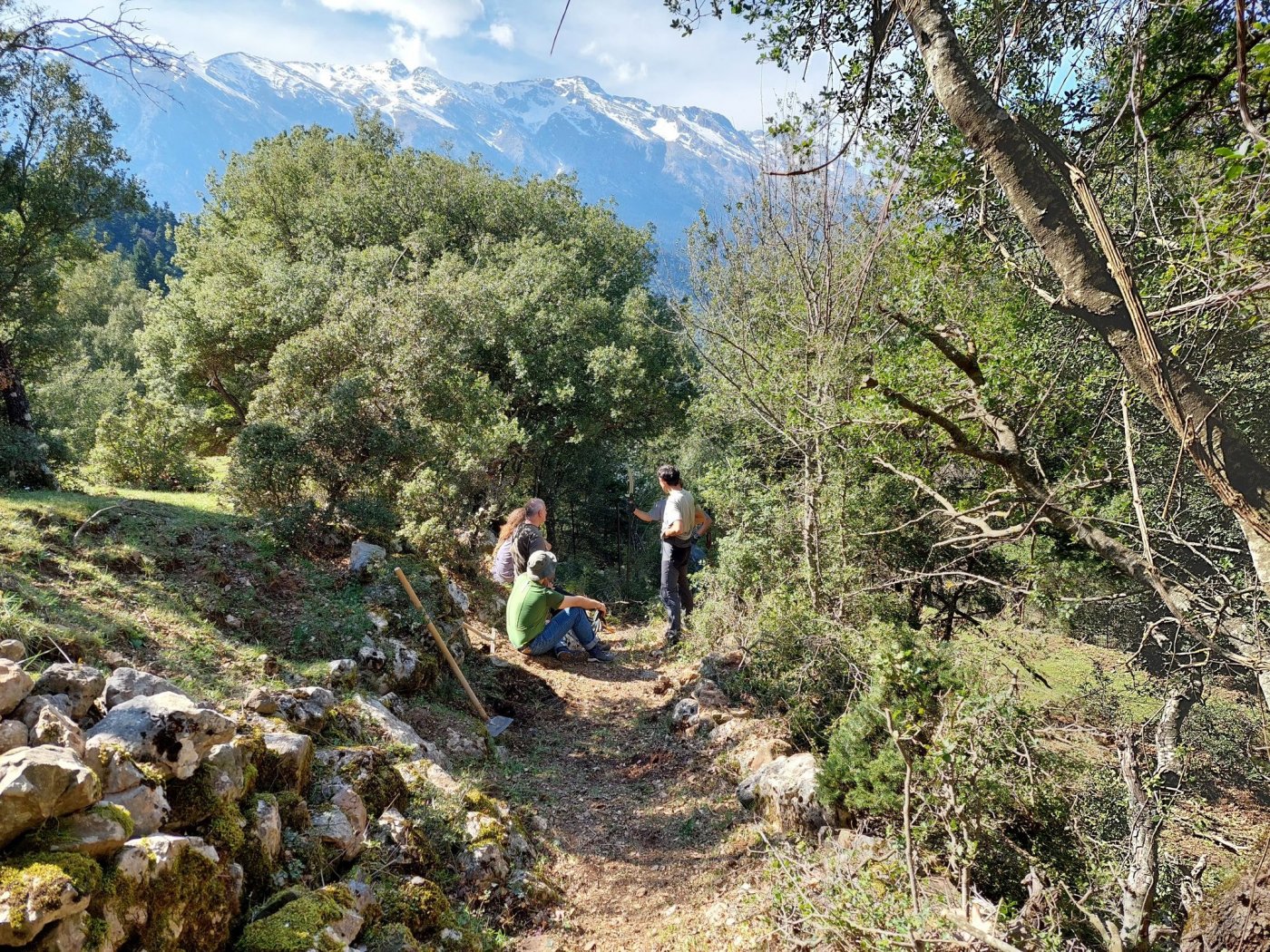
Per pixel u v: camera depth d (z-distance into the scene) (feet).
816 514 24.67
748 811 18.33
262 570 23.41
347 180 96.73
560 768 21.97
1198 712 30.68
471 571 36.86
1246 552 19.20
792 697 22.08
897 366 21.68
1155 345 8.76
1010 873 14.06
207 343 77.25
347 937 10.39
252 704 14.78
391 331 42.73
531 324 70.28
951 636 30.27
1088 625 28.78
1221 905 10.26
